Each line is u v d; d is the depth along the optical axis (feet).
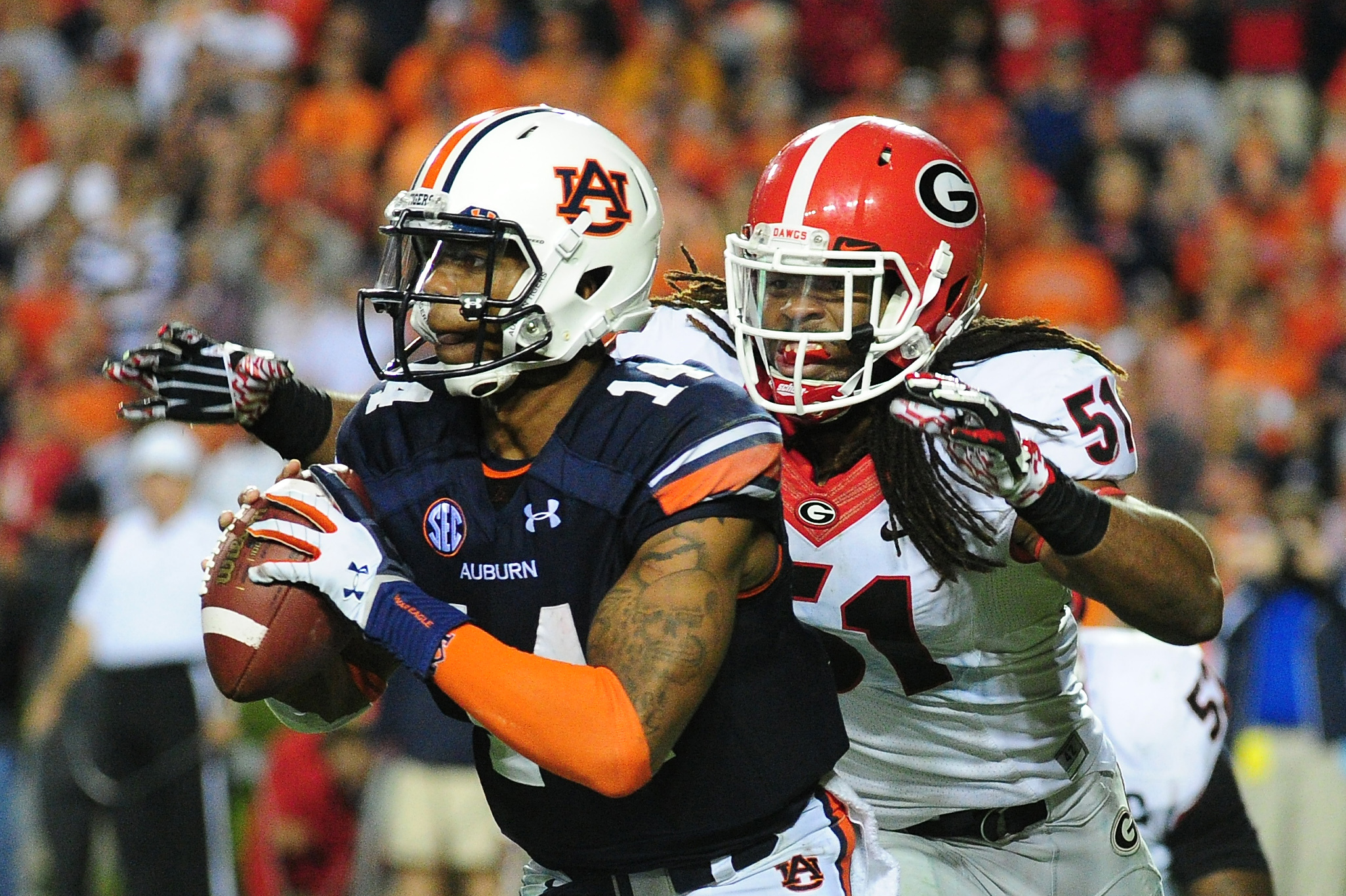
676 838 27.25
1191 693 39.99
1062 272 96.73
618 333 27.73
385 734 62.23
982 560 30.55
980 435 27.07
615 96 112.16
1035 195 103.76
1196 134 111.55
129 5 124.77
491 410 27.09
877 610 31.53
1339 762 57.72
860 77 113.80
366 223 106.01
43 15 127.24
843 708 33.53
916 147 31.68
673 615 24.98
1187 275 102.17
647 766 24.70
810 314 30.66
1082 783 35.06
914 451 30.42
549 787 27.09
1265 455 83.10
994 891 34.78
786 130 106.11
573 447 26.27
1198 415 87.40
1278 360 95.14
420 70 113.60
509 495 26.55
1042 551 30.14
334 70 114.32
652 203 28.09
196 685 67.21
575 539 25.99
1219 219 103.19
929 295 31.12
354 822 66.33
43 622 74.43
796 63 117.08
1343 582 66.23
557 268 26.45
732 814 27.25
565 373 27.14
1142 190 104.88
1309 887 57.36
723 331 33.27
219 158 104.68
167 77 119.14
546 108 27.94
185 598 67.00
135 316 95.35
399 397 28.04
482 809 60.95
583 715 24.44
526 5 121.19
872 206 30.66
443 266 26.78
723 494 25.64
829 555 31.30
